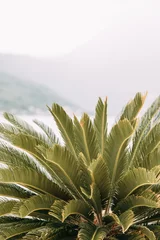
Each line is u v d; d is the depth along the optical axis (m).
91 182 3.45
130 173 3.20
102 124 3.89
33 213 3.52
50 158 3.12
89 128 3.64
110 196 3.60
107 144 3.47
